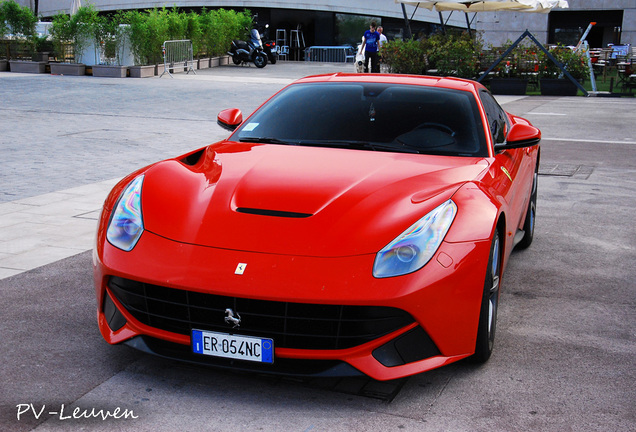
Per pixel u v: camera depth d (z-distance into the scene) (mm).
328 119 3814
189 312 2637
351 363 2592
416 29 34000
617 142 10383
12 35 22500
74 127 10594
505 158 3777
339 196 2885
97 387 2752
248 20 29062
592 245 5133
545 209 6262
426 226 2719
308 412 2584
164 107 13438
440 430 2473
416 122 3752
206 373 2895
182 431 2434
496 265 3078
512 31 31469
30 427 2438
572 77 18438
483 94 4258
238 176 3102
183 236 2736
